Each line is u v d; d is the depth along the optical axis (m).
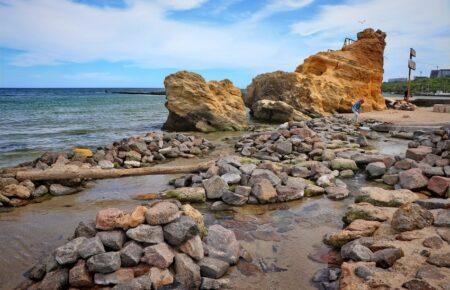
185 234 6.28
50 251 7.41
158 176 13.29
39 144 21.31
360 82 43.38
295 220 8.75
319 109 37.19
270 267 6.45
